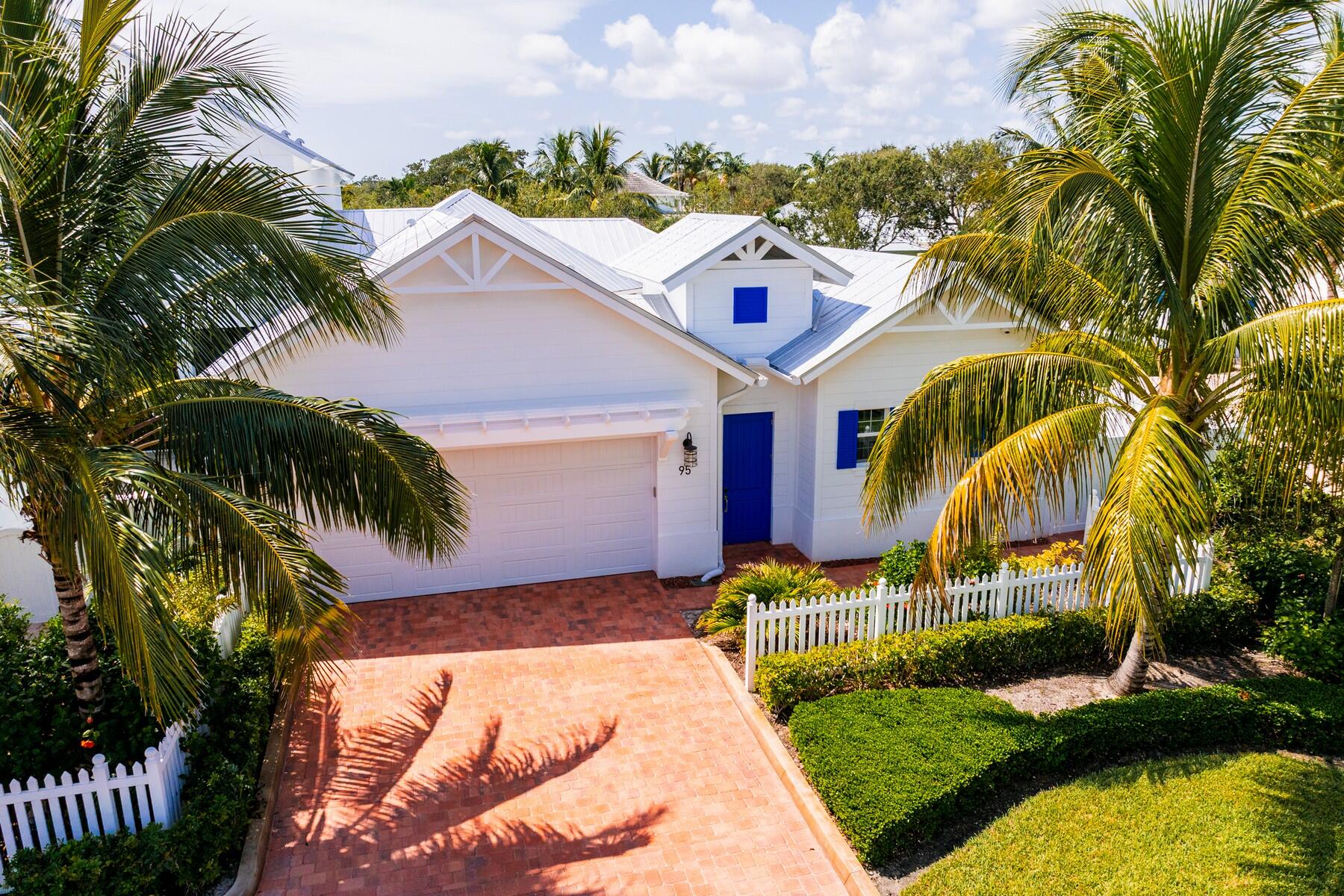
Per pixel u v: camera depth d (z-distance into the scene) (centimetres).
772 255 1602
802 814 899
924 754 887
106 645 918
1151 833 823
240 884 775
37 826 728
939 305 1495
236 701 946
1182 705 975
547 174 5838
